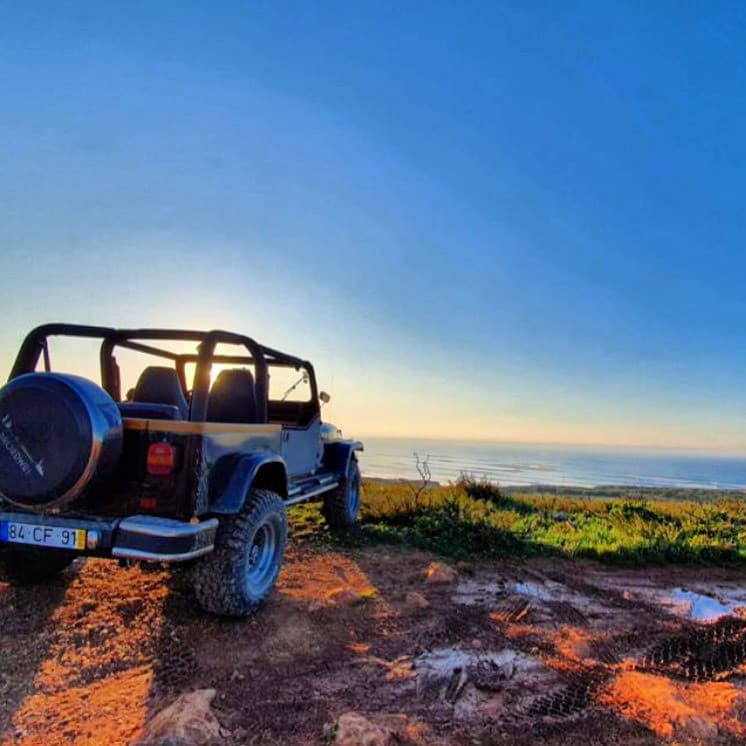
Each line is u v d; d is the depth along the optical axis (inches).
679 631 152.7
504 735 96.0
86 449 118.3
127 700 103.7
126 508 128.6
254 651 126.3
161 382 169.9
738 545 256.7
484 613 159.0
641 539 255.3
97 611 146.0
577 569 213.6
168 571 178.1
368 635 139.5
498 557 222.8
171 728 90.5
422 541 238.1
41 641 127.6
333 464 257.8
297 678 114.9
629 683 117.4
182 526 122.3
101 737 91.0
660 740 96.0
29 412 120.3
